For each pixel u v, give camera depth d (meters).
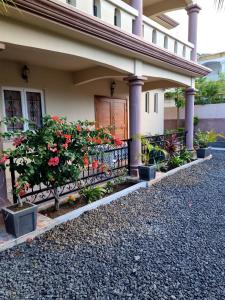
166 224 3.67
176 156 7.80
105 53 4.82
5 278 2.44
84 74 6.86
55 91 6.76
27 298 2.17
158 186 5.62
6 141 5.00
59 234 3.32
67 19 3.59
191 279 2.40
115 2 4.79
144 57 5.57
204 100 14.62
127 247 3.01
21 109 6.09
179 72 7.56
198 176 6.55
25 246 3.03
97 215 3.96
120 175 5.85
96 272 2.53
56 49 3.93
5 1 2.83
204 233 3.38
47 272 2.53
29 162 3.53
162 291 2.24
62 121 3.89
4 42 3.28
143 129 11.55
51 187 4.02
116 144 4.48
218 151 11.55
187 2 7.95
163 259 2.75
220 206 4.41
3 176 3.62
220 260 2.72
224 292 2.22
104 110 8.46
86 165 4.07
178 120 14.95
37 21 3.45
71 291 2.25
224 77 17.45
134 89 5.78
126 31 4.82
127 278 2.43
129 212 4.11
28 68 6.06
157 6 8.73
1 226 3.38
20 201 3.24
